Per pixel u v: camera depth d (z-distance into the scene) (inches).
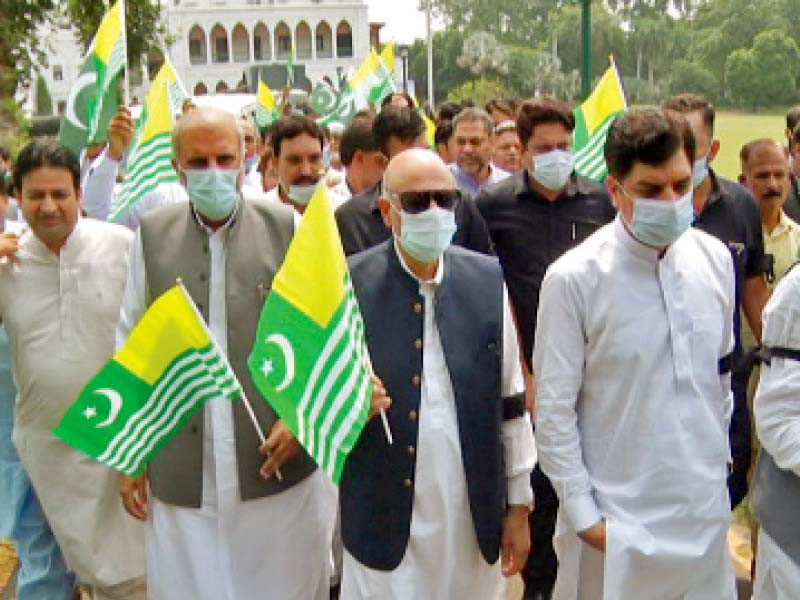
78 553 162.6
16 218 223.9
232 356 142.6
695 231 130.8
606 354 124.2
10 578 202.5
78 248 161.0
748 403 182.2
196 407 132.2
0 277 162.1
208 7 2775.6
